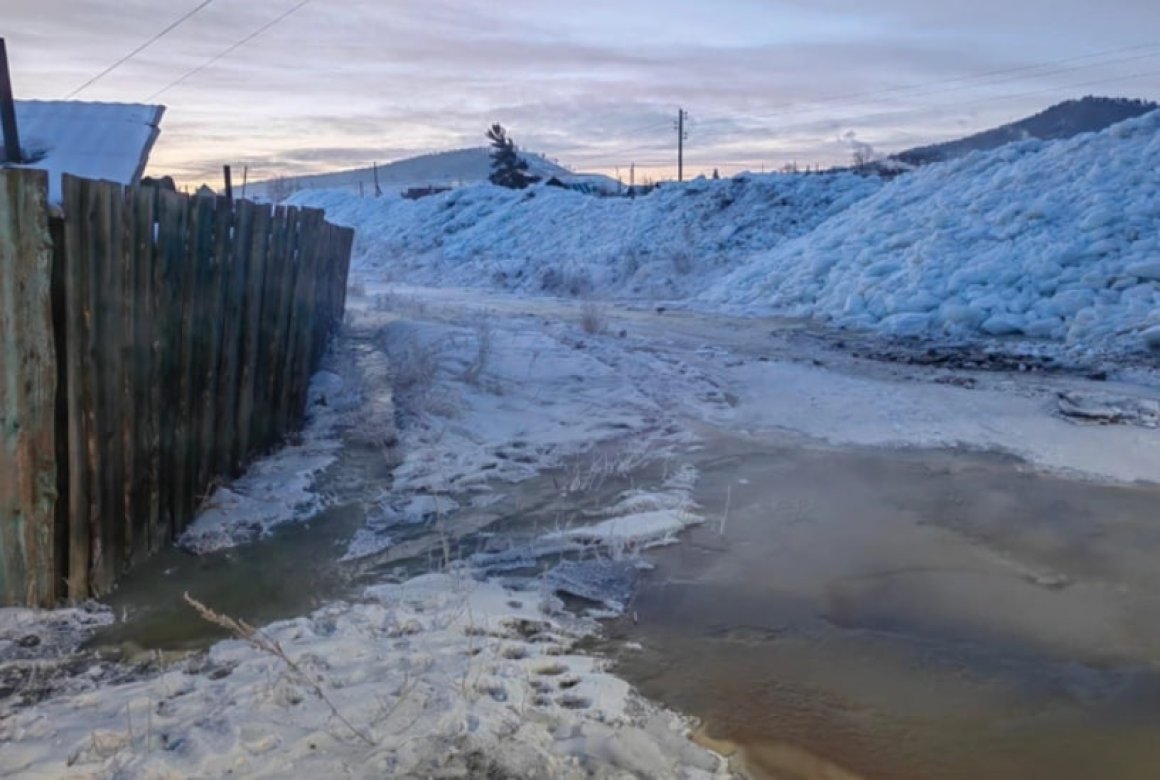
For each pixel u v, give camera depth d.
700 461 8.14
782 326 18.53
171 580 5.26
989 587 5.43
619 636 4.76
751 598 5.26
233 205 6.72
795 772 3.58
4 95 6.22
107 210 4.83
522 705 3.82
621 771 3.38
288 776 3.21
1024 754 3.73
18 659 4.18
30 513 4.56
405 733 3.50
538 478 7.54
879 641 4.73
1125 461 8.10
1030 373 12.66
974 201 21.97
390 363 10.92
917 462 8.16
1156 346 13.76
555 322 17.47
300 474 7.19
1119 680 4.33
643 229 33.62
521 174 59.00
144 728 3.52
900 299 18.41
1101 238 17.88
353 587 5.27
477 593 5.18
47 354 4.46
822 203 32.34
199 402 6.23
